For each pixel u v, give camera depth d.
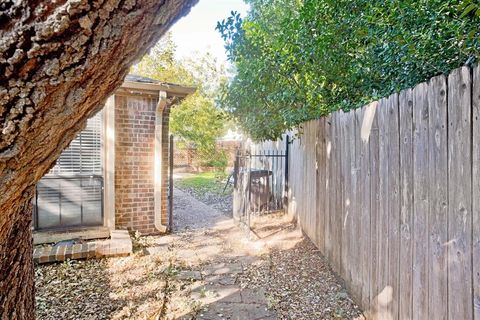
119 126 5.32
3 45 0.62
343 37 3.33
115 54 0.78
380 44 2.73
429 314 1.75
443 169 1.62
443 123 1.62
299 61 3.80
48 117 0.74
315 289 3.27
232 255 4.47
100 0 0.64
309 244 4.53
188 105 15.18
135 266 4.02
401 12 2.35
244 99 5.31
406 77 2.35
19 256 1.32
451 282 1.56
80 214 5.04
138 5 0.71
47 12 0.61
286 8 5.08
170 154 6.03
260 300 3.12
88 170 5.09
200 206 8.48
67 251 4.11
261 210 6.69
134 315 2.83
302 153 5.09
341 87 3.64
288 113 4.49
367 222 2.64
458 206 1.51
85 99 0.81
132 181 5.45
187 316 2.83
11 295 1.24
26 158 0.79
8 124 0.70
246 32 4.52
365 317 2.67
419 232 1.86
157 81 5.63
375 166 2.49
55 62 0.67
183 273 3.82
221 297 3.20
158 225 5.58
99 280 3.57
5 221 0.96
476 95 1.39
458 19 1.86
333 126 3.56
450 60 1.96
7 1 0.60
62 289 3.31
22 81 0.67
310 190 4.60
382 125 2.37
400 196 2.09
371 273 2.55
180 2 0.80
